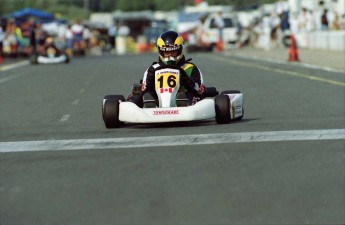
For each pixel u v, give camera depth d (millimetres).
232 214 13664
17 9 198500
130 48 148375
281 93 35562
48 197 15242
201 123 24500
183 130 23000
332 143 19844
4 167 18359
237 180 15953
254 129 22766
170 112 23391
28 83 48688
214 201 14477
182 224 13234
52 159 19141
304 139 20625
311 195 14656
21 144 21812
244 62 66000
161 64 25406
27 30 113750
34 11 127812
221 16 107625
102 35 144000
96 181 16375
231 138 21156
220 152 19062
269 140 20641
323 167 16891
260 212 13719
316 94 34281
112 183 16141
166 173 16844
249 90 37875
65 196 15258
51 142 21906
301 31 92750
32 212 14266
